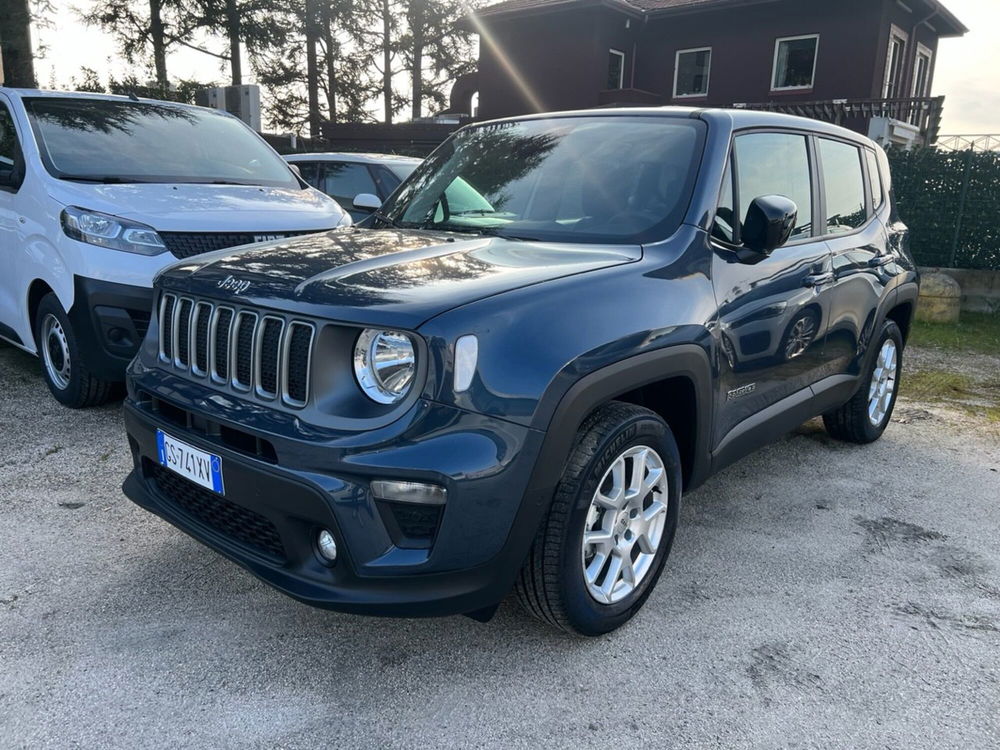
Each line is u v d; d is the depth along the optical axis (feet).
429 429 6.71
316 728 7.14
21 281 15.89
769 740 7.13
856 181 13.67
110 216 14.08
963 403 19.01
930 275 30.68
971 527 11.76
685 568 10.25
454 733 7.13
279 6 77.92
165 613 8.84
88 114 17.38
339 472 6.78
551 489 7.23
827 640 8.71
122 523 10.95
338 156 26.48
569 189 10.32
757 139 10.81
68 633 8.41
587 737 7.12
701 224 9.39
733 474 13.71
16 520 10.92
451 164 12.12
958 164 32.60
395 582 6.88
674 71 64.75
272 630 8.61
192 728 7.07
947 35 67.92
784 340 10.78
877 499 12.75
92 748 6.79
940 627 9.02
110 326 14.05
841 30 56.29
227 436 7.67
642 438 8.26
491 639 8.56
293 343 7.27
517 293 7.40
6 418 14.98
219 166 17.87
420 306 6.92
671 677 7.99
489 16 66.49
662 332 8.25
